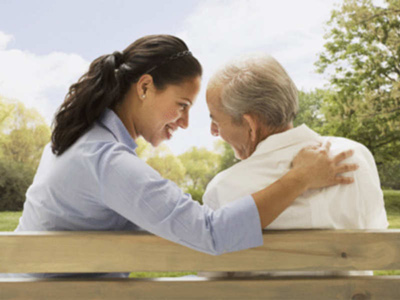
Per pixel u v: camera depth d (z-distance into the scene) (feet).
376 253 3.30
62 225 3.75
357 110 61.26
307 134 3.71
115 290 3.28
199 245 3.20
